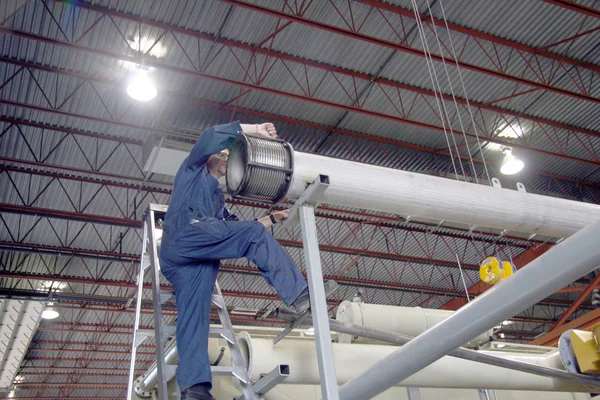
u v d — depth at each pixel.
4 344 23.12
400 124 15.43
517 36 13.15
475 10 12.31
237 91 13.66
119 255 17.97
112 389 31.41
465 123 15.57
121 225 16.14
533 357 5.18
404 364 2.90
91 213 16.66
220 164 4.04
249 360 4.18
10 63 12.04
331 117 14.97
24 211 15.26
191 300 3.38
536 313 25.28
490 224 3.82
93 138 14.34
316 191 3.21
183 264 3.47
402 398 5.79
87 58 12.20
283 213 3.77
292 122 14.82
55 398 31.06
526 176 18.09
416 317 5.28
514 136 16.30
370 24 12.32
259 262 3.32
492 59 13.59
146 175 15.53
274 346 4.29
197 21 11.82
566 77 14.48
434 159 16.94
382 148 16.22
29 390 30.52
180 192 3.55
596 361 3.96
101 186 15.47
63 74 12.23
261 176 3.30
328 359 2.77
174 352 4.91
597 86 14.95
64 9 11.15
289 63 13.12
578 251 2.27
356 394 3.11
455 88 14.34
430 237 20.39
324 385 2.71
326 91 14.02
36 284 19.97
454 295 23.67
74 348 26.05
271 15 10.99
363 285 21.73
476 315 2.63
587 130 16.48
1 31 10.76
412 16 12.07
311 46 12.78
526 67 13.97
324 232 19.38
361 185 3.37
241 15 11.76
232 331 3.70
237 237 3.38
